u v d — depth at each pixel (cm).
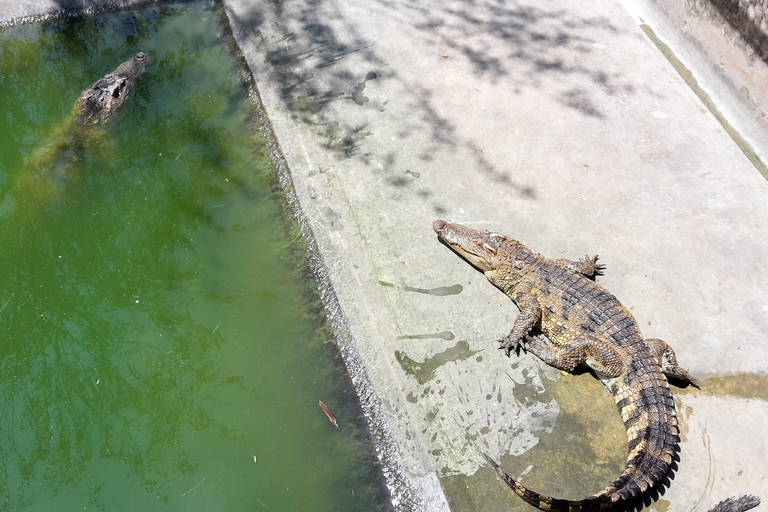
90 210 322
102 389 270
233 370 272
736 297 277
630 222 300
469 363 260
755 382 255
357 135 336
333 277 286
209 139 350
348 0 409
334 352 271
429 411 248
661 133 335
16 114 367
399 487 238
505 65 369
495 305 279
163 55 396
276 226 312
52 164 335
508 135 334
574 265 280
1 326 285
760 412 248
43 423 262
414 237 297
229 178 332
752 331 268
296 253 301
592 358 256
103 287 297
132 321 286
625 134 335
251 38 388
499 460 237
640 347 253
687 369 258
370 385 257
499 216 303
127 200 325
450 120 341
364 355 264
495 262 279
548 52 376
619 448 240
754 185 315
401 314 273
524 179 316
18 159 344
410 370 258
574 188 312
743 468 235
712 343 265
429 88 357
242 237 311
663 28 388
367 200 309
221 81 379
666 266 286
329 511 237
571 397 253
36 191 326
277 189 325
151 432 259
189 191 327
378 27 392
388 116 344
